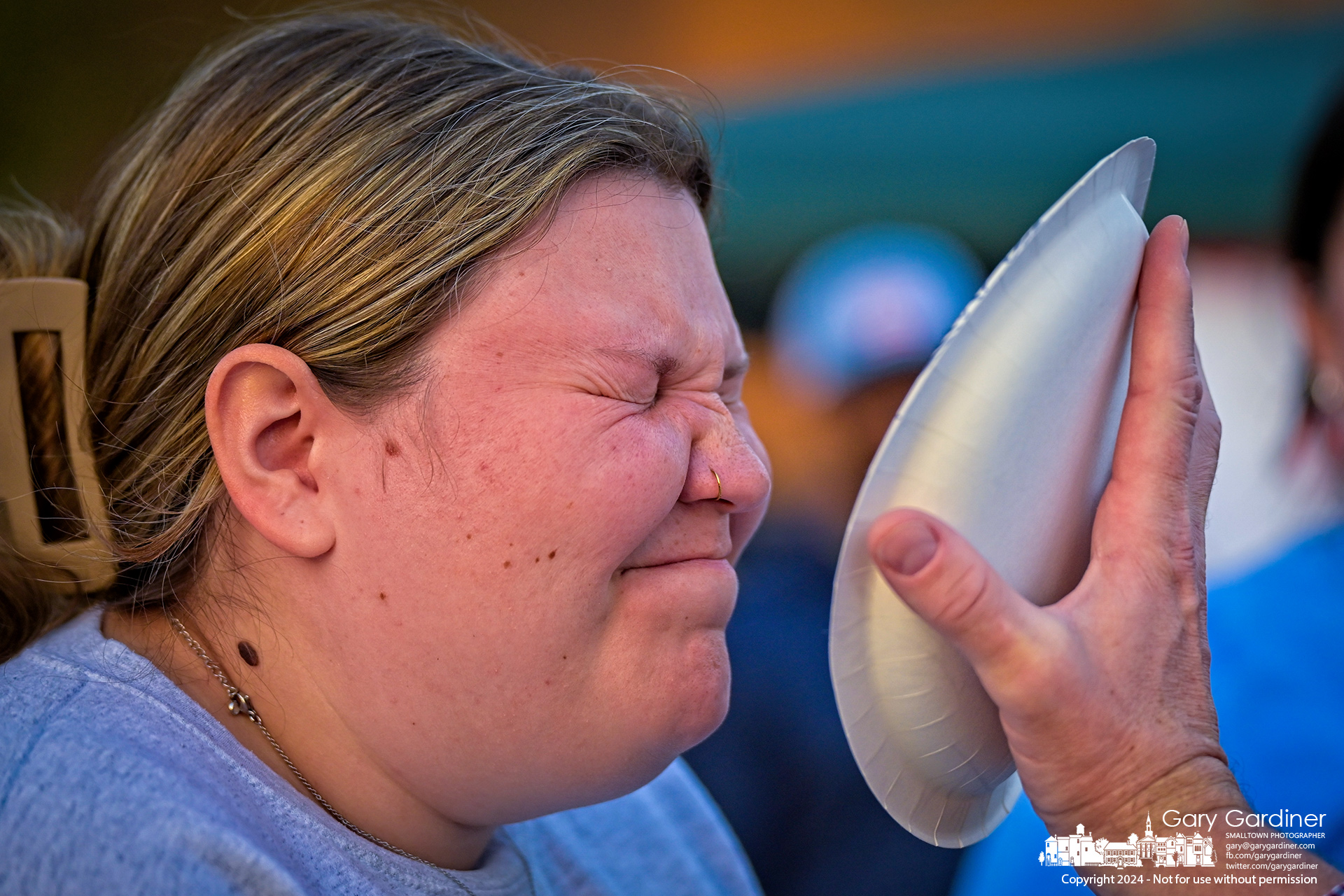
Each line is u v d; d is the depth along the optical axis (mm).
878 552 732
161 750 833
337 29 1056
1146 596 798
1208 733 803
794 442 2699
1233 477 3309
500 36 1301
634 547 875
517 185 885
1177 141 3703
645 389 911
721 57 3904
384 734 907
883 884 2037
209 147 985
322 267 892
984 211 3838
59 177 3256
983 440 765
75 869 746
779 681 2123
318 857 874
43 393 1017
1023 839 1621
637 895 1195
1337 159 1829
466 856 1021
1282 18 3598
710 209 1172
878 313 2494
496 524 848
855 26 3875
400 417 866
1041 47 3775
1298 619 1643
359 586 885
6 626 998
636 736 898
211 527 958
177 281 956
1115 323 834
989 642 743
